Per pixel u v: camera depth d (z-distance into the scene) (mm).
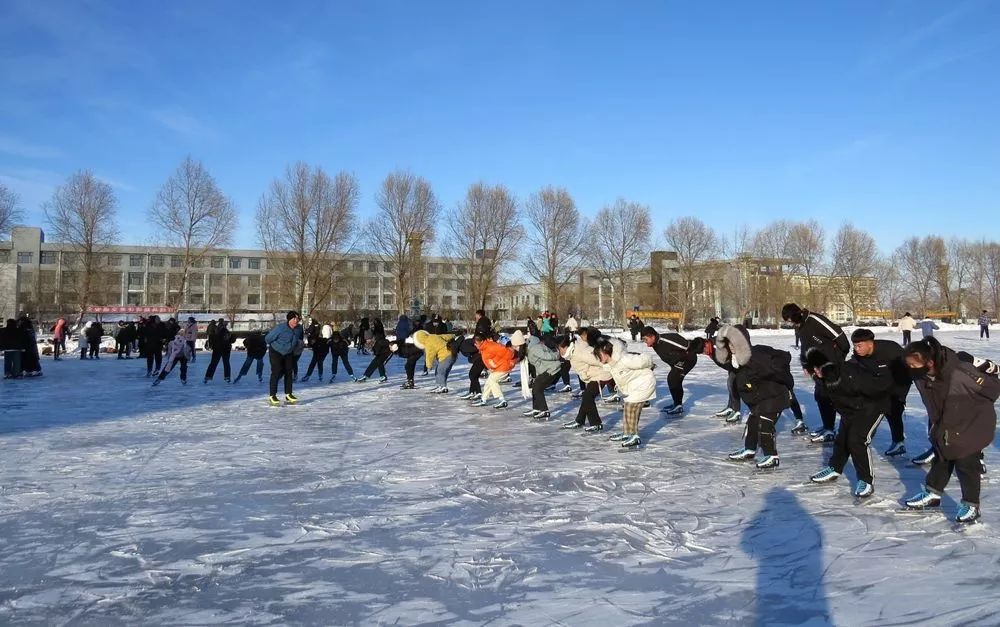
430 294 72562
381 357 15133
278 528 4477
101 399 11984
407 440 7926
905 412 9992
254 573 3660
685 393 12727
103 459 6762
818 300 61312
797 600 3318
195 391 13422
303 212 43438
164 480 5859
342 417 9875
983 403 4500
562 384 14578
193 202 42906
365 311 63688
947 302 67625
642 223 52438
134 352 28484
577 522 4621
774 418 6340
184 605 3246
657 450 7273
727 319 65875
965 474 4555
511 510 4922
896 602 3289
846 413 5414
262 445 7582
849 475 6078
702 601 3303
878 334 38875
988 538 4234
